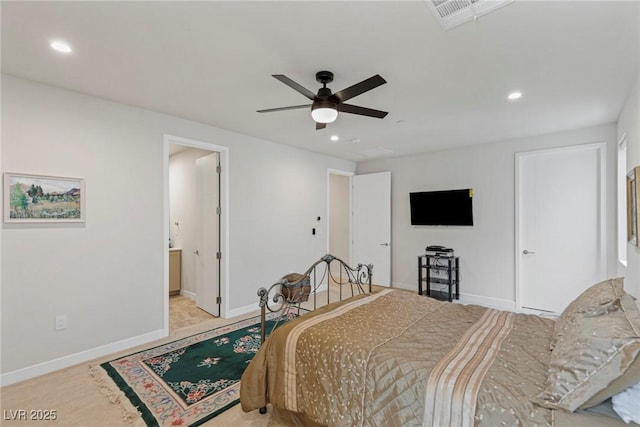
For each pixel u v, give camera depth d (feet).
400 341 5.86
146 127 10.80
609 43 6.58
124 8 5.49
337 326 6.62
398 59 7.31
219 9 5.54
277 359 6.44
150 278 10.91
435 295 16.37
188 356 9.66
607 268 12.31
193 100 9.93
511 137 14.28
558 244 13.61
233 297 13.62
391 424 4.78
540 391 4.35
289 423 6.45
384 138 14.56
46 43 6.61
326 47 6.82
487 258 15.47
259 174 14.69
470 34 6.31
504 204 14.94
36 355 8.53
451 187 16.70
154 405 7.18
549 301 13.84
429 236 17.51
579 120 11.77
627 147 9.45
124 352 9.98
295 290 12.51
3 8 5.41
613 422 3.82
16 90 8.22
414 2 5.37
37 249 8.58
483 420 4.09
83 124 9.39
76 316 9.25
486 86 8.78
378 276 19.39
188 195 16.83
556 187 13.64
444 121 11.91
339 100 7.59
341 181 22.75
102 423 6.57
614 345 3.94
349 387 5.35
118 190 10.14
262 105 10.36
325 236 18.43
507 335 6.26
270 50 6.94
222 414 6.91
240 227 13.89
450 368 4.87
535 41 6.54
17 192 8.23
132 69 7.84
